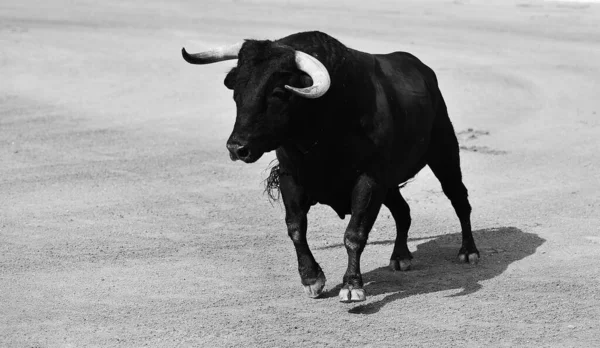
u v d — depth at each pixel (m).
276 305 20.34
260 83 18.17
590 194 31.86
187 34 80.25
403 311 19.83
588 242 25.59
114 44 74.94
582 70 63.94
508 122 47.19
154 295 21.22
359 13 103.62
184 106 53.38
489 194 32.34
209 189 33.41
